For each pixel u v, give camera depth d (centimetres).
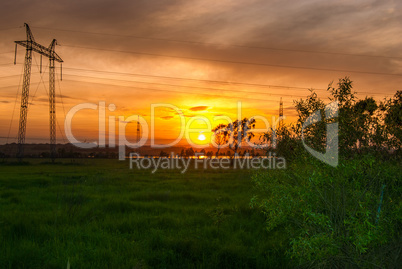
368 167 501
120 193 1809
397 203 490
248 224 986
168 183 2425
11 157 8594
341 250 474
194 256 708
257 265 656
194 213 1180
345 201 491
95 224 984
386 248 482
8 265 634
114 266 641
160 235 829
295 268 586
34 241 799
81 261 654
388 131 544
